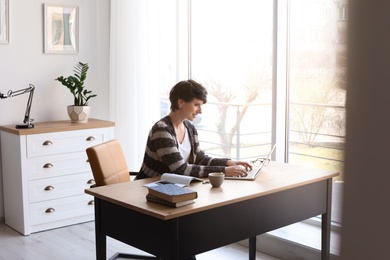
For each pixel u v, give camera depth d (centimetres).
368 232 32
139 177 299
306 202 285
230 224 243
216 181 262
